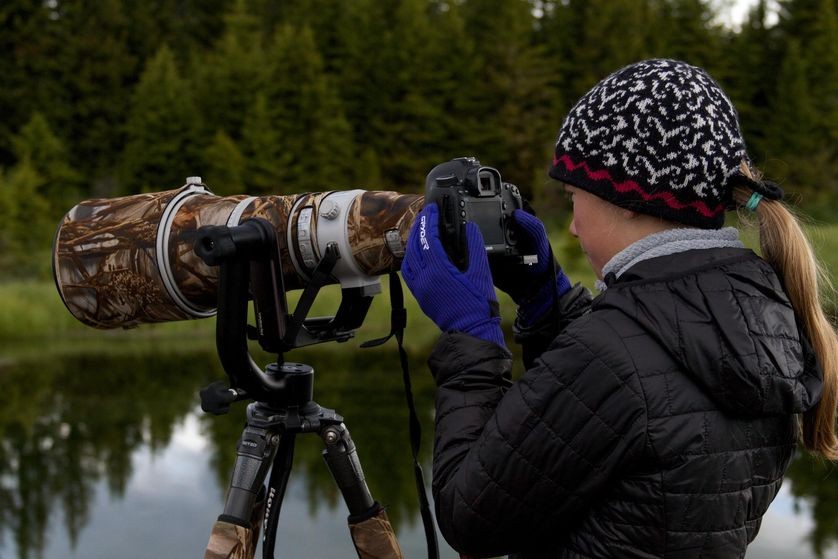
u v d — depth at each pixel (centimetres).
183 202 163
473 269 123
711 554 106
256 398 146
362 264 153
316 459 612
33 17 6262
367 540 158
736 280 107
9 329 1714
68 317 1841
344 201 154
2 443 704
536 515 108
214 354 1397
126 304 166
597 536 108
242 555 143
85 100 6241
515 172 5650
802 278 112
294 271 159
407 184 5697
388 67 5753
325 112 5562
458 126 5697
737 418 106
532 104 5725
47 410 859
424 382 944
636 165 108
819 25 6159
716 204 110
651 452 103
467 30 6525
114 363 1278
